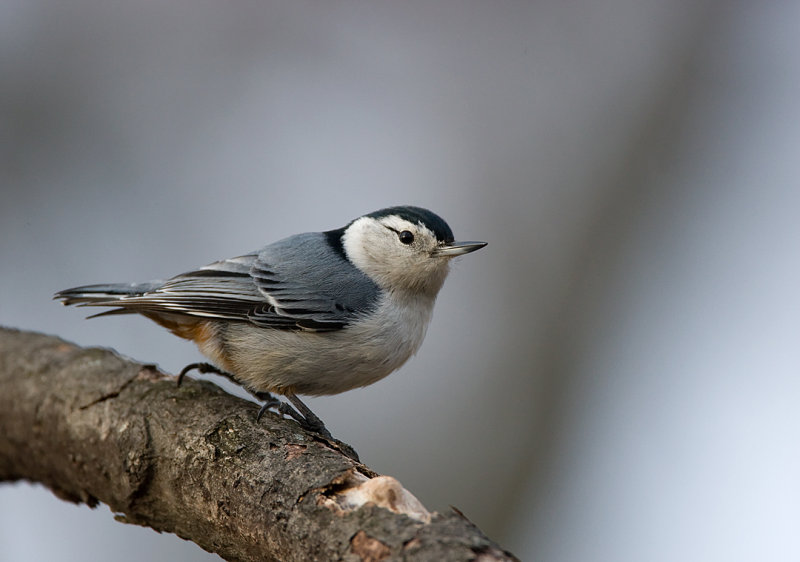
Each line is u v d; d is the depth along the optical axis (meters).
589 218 12.55
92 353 7.12
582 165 12.79
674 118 12.77
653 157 12.71
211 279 8.00
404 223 8.27
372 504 5.07
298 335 7.82
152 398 6.50
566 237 12.48
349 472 5.48
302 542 5.22
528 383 11.67
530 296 12.25
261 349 7.82
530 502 10.94
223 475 5.82
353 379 8.07
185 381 6.70
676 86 12.82
